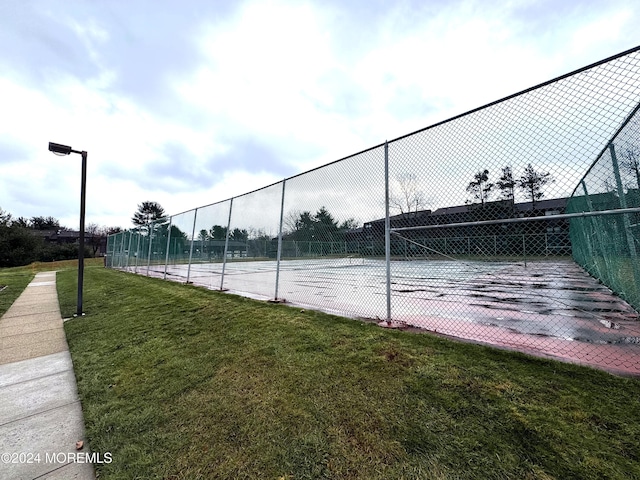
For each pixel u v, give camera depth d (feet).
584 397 6.28
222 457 5.73
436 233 15.51
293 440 6.00
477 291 24.06
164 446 6.21
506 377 7.25
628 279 15.16
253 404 7.39
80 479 5.53
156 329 14.39
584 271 33.68
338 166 15.47
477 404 6.39
